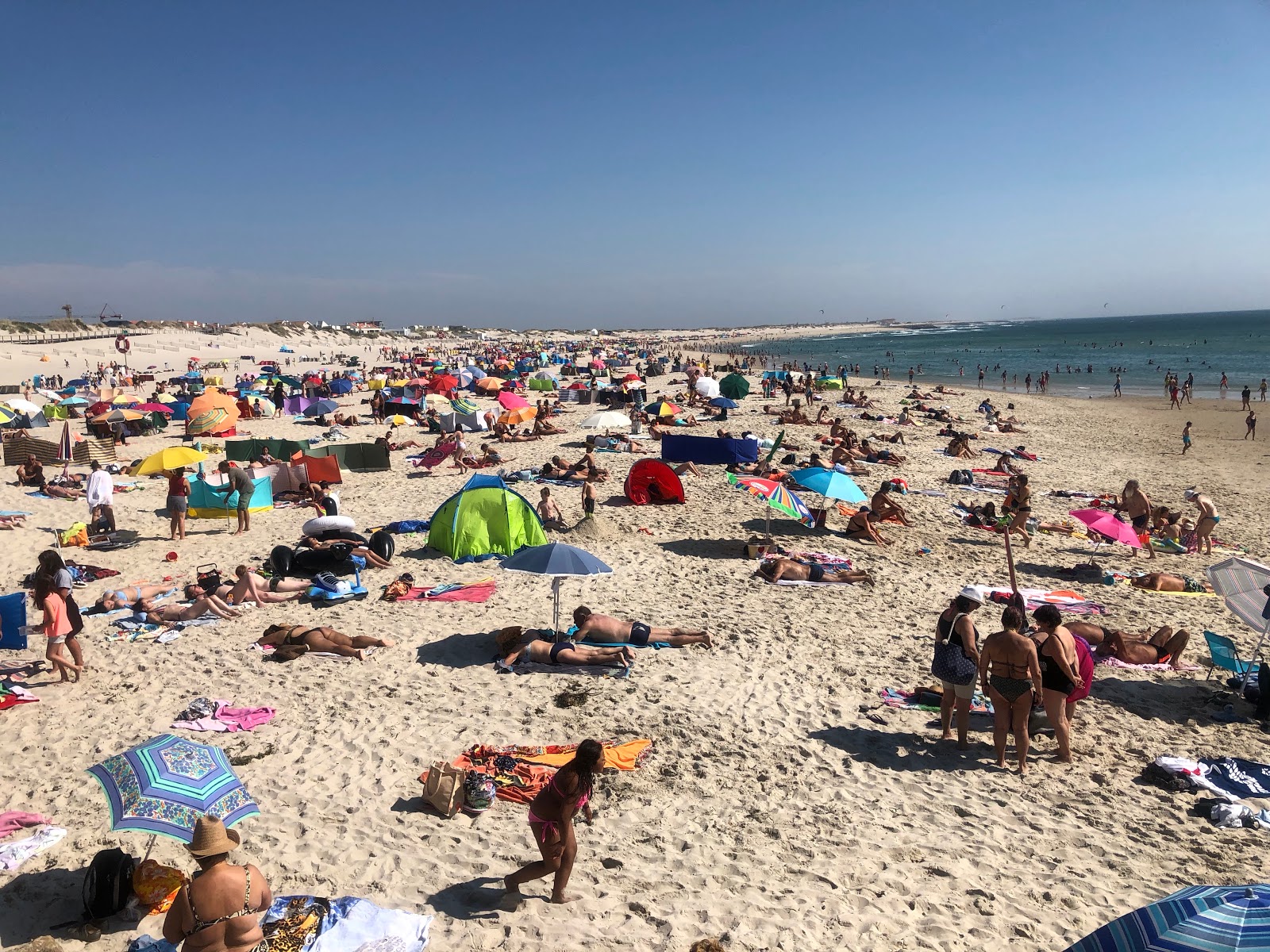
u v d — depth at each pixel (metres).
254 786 6.95
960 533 16.94
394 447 26.19
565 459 24.38
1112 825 6.57
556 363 67.88
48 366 65.81
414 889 5.64
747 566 13.90
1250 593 9.34
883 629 11.10
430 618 11.13
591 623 10.12
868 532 15.99
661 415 31.73
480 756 7.37
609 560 14.12
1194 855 6.16
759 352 127.06
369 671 9.40
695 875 5.86
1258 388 54.62
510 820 6.54
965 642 7.60
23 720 8.16
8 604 8.86
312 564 12.94
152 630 10.64
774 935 5.24
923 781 7.25
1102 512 13.94
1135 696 9.10
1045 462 26.53
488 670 9.45
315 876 5.75
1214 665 9.25
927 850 6.21
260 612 11.37
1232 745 7.97
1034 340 163.12
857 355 114.19
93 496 15.32
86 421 31.72
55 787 6.93
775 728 8.21
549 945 5.11
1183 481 23.52
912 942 5.21
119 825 4.88
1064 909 5.54
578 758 5.32
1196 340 132.12
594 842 6.25
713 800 6.88
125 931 5.17
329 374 60.59
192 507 17.11
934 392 47.81
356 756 7.50
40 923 5.20
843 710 8.65
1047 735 8.16
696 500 19.03
